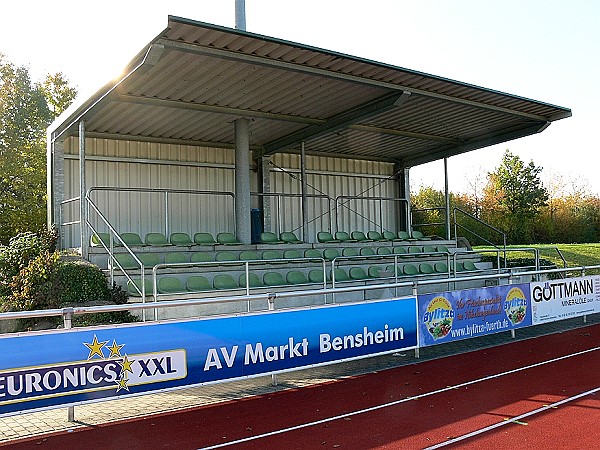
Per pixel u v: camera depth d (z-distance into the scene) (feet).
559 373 28.30
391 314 30.94
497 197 167.12
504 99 45.16
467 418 21.22
